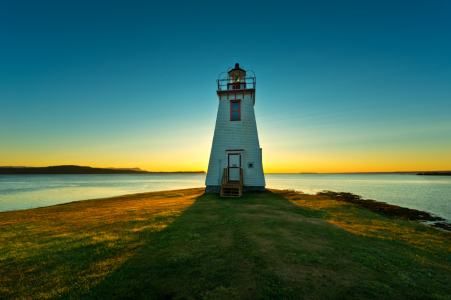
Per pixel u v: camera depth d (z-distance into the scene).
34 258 5.88
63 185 62.50
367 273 5.23
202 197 17.56
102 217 11.11
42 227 9.30
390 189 43.41
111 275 4.96
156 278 4.84
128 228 8.77
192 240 7.25
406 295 4.39
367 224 10.18
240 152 19.84
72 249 6.50
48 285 4.57
